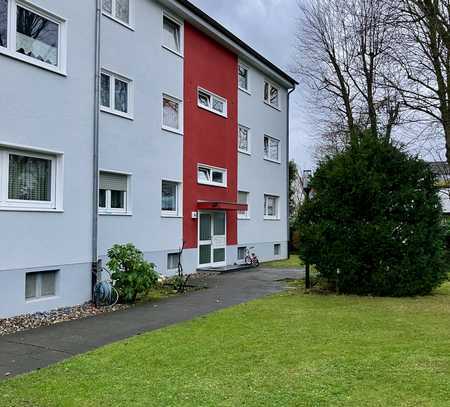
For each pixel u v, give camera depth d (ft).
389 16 52.85
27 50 31.71
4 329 26.68
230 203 57.36
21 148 31.12
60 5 33.99
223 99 62.03
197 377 17.98
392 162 40.47
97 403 15.42
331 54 87.56
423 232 38.40
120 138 42.42
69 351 22.09
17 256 30.37
